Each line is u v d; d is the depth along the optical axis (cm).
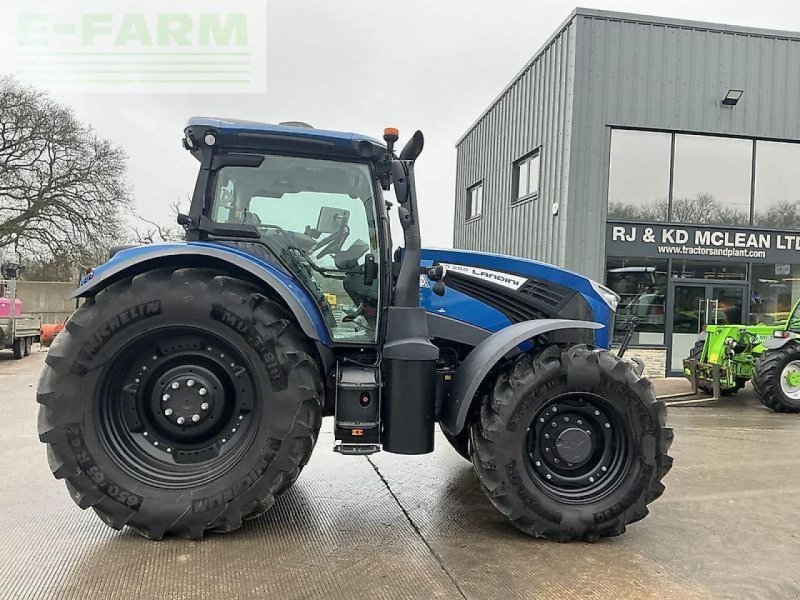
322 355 346
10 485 408
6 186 2139
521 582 278
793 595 272
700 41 1057
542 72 1149
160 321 311
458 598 261
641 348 1081
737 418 748
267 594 259
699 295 1092
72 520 342
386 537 328
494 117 1424
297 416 314
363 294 358
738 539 338
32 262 2262
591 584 278
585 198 1042
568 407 340
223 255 319
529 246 1205
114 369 315
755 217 1104
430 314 394
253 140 342
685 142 1079
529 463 336
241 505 312
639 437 333
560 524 325
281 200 356
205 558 293
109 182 2286
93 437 307
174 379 323
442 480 439
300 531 334
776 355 796
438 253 404
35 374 1074
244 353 316
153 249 319
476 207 1602
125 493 305
